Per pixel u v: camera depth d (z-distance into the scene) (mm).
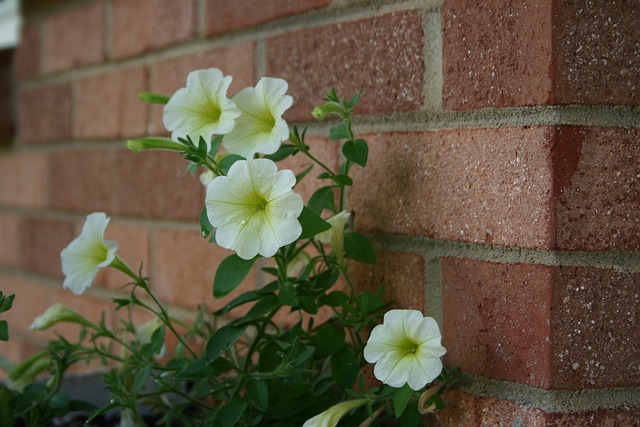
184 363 766
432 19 719
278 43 847
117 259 754
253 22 872
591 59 653
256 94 704
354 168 779
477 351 691
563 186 650
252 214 665
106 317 1076
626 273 662
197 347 943
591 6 652
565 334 653
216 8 914
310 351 679
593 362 657
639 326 663
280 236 654
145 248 1019
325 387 727
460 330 702
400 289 746
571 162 651
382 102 756
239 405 697
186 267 959
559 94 649
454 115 708
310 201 738
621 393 664
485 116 688
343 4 788
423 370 654
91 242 757
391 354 664
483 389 688
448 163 707
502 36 674
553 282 652
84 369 1082
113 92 1065
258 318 728
